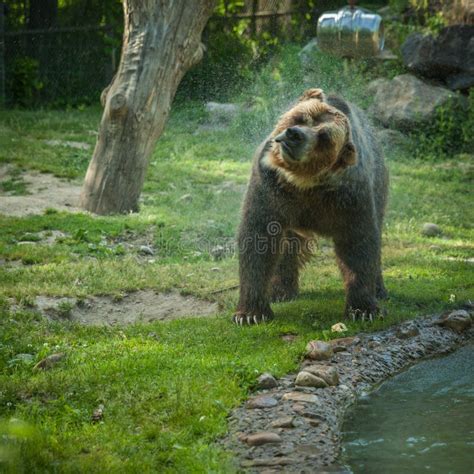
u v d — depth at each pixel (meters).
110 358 6.90
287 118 7.18
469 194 15.26
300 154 6.88
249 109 20.91
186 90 23.20
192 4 12.50
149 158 12.88
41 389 6.19
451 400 6.51
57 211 12.35
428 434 5.82
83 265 9.75
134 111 12.46
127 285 9.15
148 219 12.11
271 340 7.48
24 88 23.53
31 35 23.97
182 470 5.09
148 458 5.20
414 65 19.34
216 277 9.64
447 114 18.38
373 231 7.91
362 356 7.21
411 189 15.12
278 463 5.22
